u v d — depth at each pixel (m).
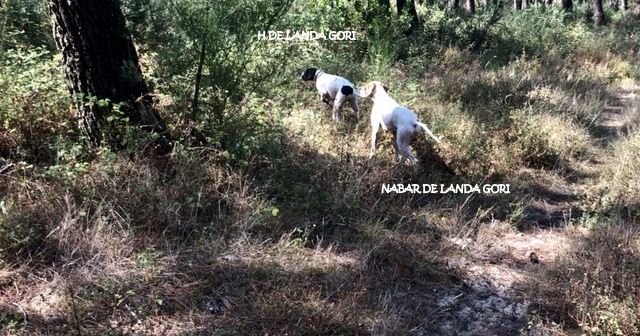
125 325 3.51
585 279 4.01
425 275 4.47
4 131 5.02
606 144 7.99
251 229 4.63
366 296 4.03
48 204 4.30
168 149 5.27
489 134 7.20
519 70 11.18
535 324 3.81
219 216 4.63
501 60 12.39
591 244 4.82
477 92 9.12
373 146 6.46
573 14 20.98
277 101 7.00
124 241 4.18
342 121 7.38
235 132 5.54
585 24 18.84
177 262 4.12
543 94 9.32
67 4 4.78
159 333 3.51
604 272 4.16
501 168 6.59
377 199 5.37
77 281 3.81
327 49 10.52
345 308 3.80
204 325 3.62
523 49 12.56
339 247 4.64
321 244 4.64
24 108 5.09
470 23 15.06
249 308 3.78
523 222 5.54
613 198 5.79
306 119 6.80
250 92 5.87
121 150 5.04
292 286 3.96
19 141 5.00
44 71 5.57
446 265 4.60
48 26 7.04
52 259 4.00
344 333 3.63
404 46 11.62
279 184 5.24
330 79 7.66
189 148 5.06
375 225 4.92
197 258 4.21
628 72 12.23
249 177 5.20
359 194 5.29
